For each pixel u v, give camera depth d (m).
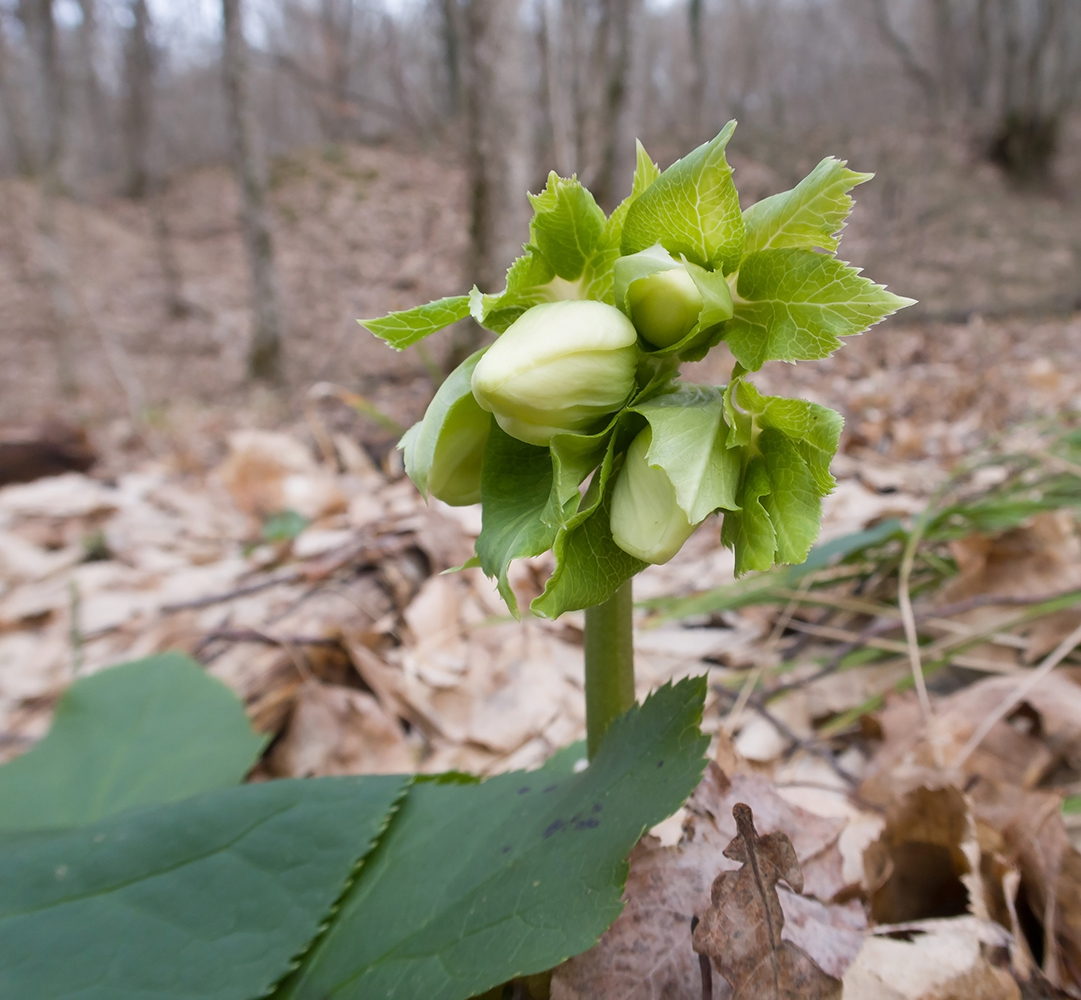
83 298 3.13
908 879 0.24
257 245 2.26
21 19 3.18
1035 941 0.23
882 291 0.16
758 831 0.23
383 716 0.40
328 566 0.54
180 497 0.88
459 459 0.19
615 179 1.60
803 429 0.16
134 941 0.21
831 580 0.48
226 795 0.24
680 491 0.16
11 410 2.27
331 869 0.22
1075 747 0.31
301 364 2.37
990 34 4.70
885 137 4.29
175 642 0.47
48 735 0.32
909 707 0.35
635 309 0.17
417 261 2.76
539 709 0.42
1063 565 0.41
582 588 0.17
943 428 0.97
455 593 0.52
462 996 0.17
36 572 0.69
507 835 0.21
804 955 0.19
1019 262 3.07
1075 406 0.93
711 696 0.40
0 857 0.22
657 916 0.21
